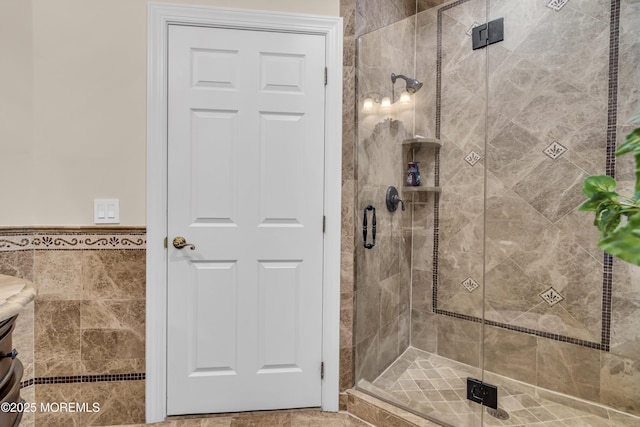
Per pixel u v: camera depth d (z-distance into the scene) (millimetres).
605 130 1558
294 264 1668
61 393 1517
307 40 1652
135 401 1562
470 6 1934
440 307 2070
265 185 1642
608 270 1566
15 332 1447
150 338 1562
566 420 1518
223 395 1625
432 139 2033
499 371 1846
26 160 1469
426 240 2133
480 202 1934
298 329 1673
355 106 1711
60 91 1499
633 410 1511
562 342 1678
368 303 1810
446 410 1553
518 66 1779
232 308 1629
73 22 1502
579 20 1602
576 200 1641
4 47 1432
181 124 1577
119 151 1541
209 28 1589
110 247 1538
